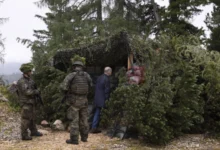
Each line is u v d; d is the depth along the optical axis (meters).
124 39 7.02
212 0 15.84
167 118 6.28
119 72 7.34
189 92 6.30
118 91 6.27
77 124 5.73
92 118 7.53
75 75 5.73
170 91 5.89
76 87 5.68
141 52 6.84
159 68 6.27
